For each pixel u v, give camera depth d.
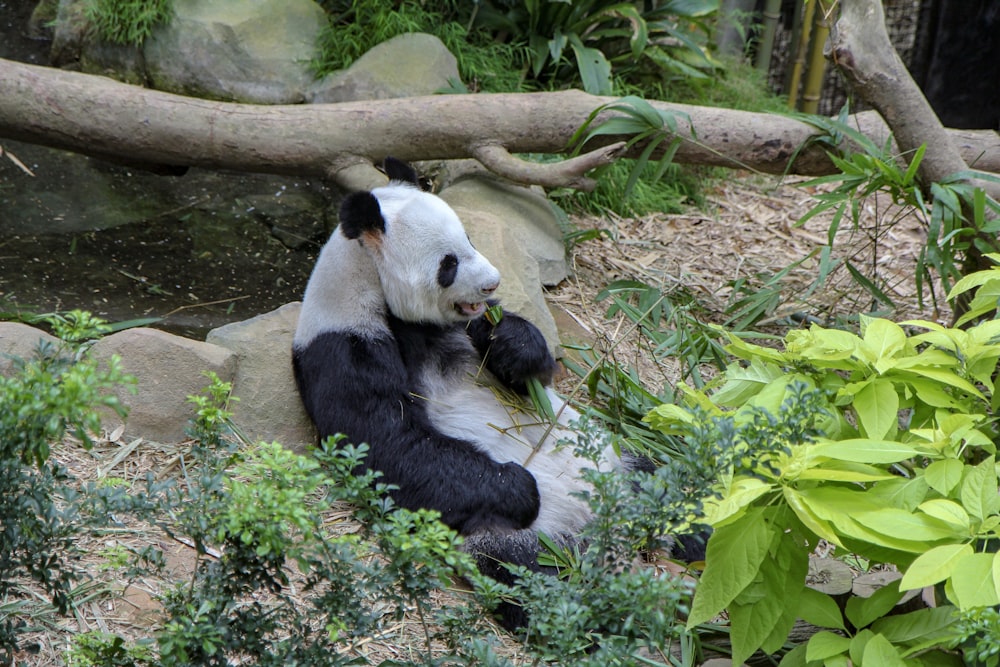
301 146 6.02
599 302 6.12
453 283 4.13
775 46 10.38
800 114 6.24
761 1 10.24
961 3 9.99
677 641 3.63
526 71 7.85
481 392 4.41
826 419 3.19
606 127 5.90
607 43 8.35
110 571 3.54
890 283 6.82
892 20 10.48
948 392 3.31
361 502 2.62
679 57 8.41
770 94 9.38
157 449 4.36
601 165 5.83
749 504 3.06
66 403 2.12
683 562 3.85
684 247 7.13
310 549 2.57
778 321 6.18
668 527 2.87
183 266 6.02
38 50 7.61
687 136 6.14
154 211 6.49
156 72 7.23
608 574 2.67
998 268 3.48
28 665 3.10
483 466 3.96
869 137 6.37
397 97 6.94
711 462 2.66
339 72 7.20
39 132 5.89
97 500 2.57
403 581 2.61
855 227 5.52
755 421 2.80
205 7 7.20
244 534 2.29
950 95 10.35
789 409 2.86
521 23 8.00
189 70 7.18
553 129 6.14
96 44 7.36
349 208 4.02
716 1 8.10
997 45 10.03
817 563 3.89
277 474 2.44
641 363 5.61
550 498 4.14
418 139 6.12
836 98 10.59
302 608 3.43
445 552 2.56
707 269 6.83
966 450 3.41
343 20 7.71
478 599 2.76
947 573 2.62
